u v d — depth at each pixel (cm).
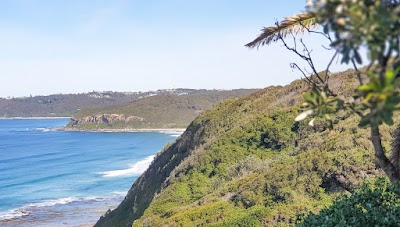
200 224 1925
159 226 2145
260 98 4341
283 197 1811
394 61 219
